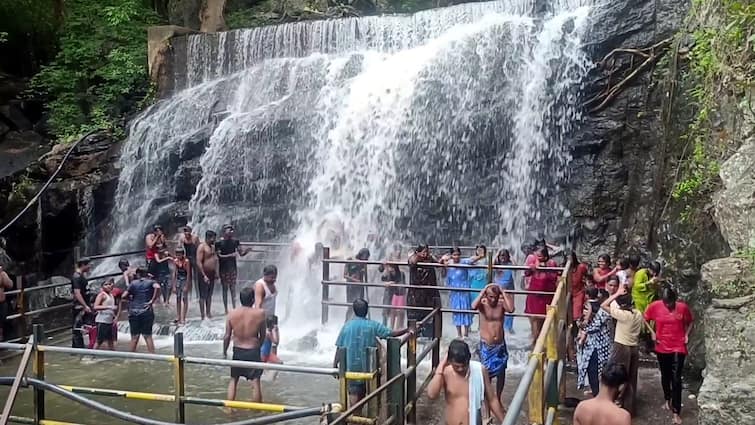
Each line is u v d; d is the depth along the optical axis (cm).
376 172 1694
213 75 2130
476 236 1577
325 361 1081
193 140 1902
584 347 869
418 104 1666
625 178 1420
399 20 1878
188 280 1329
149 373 1031
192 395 927
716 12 998
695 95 1104
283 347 1152
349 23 1942
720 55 953
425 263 1110
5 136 2266
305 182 1780
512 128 1559
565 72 1508
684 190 1088
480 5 1778
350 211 1716
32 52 2589
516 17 1667
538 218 1505
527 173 1530
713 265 779
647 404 873
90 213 1939
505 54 1598
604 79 1459
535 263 1093
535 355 430
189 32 2248
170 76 2203
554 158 1502
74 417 841
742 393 618
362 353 735
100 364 1084
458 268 1099
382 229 1667
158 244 1442
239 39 2095
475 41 1642
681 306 833
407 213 1647
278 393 931
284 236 1777
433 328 1011
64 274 1889
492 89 1598
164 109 2034
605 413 543
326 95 1814
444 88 1648
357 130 1730
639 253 1277
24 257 1848
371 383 637
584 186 1452
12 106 2331
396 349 664
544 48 1546
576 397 872
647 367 1019
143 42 2397
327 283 1190
